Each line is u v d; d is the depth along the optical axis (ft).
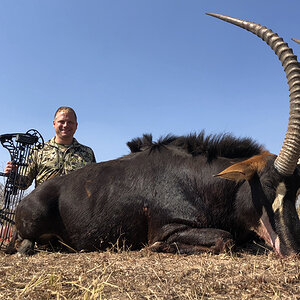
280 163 4.33
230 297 2.82
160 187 5.13
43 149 7.84
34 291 3.05
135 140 5.83
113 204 5.29
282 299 2.72
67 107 8.16
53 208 5.61
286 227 4.26
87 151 8.30
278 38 4.47
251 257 4.42
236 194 4.87
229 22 4.89
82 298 2.86
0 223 6.37
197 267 3.78
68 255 5.01
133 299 2.83
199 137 5.32
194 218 4.91
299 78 4.24
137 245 5.28
